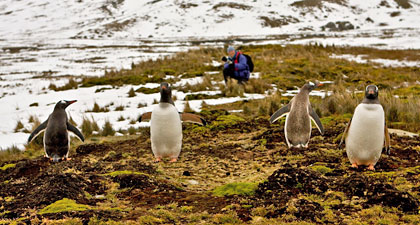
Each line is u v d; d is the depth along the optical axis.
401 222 4.29
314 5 127.38
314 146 8.16
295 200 4.84
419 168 6.23
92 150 9.51
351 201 4.89
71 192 5.38
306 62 24.39
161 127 7.48
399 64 27.25
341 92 15.66
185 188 6.11
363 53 33.66
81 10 140.88
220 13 119.31
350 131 6.50
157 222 4.51
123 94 17.48
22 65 35.69
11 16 138.50
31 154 9.87
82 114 14.12
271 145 8.65
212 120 11.70
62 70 31.09
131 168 6.92
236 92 16.45
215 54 28.84
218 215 4.62
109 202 5.32
